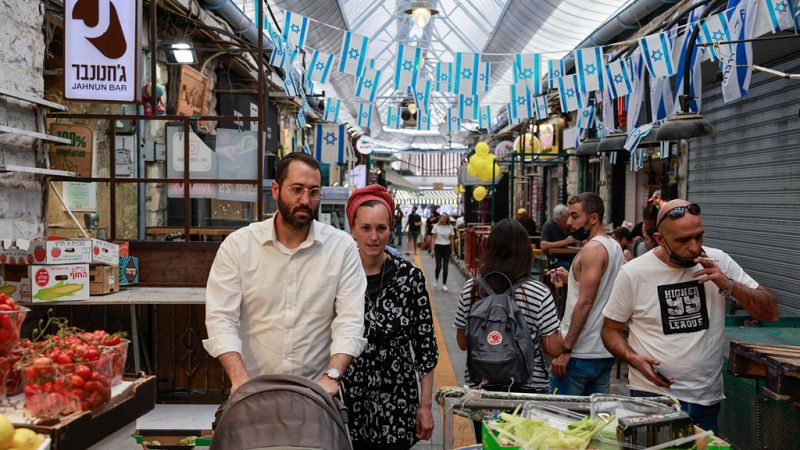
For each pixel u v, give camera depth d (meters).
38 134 3.80
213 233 6.35
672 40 5.98
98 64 4.04
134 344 3.89
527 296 3.20
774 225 6.39
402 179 35.56
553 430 1.87
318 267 2.47
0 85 3.60
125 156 6.84
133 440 2.43
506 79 16.70
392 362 2.92
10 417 2.06
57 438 1.96
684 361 2.90
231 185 4.93
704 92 8.10
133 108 6.83
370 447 2.85
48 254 3.44
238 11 8.45
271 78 10.91
